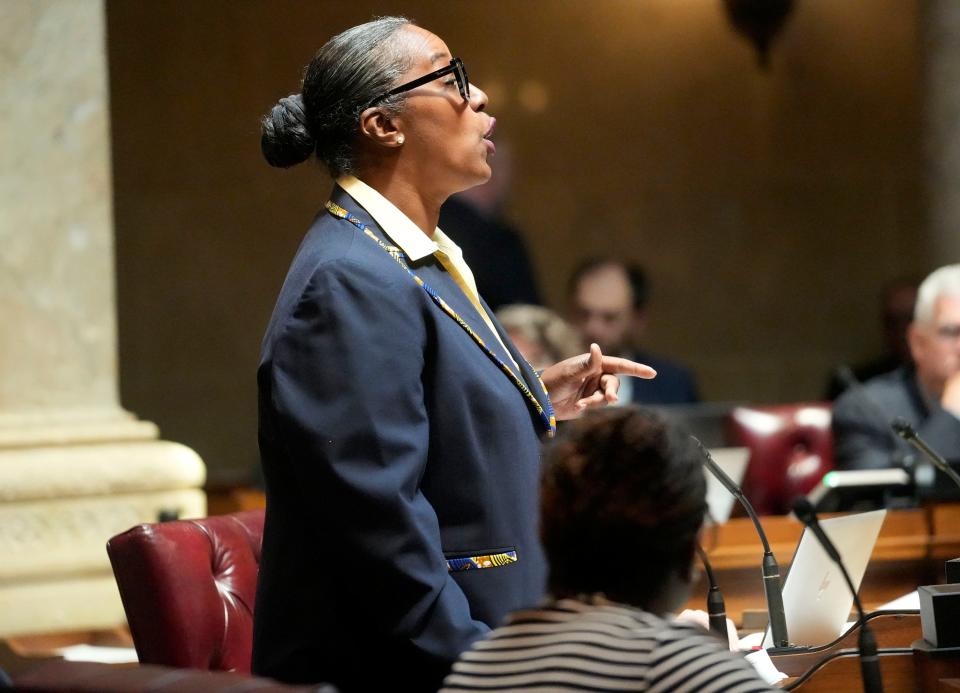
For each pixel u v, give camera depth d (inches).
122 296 1021.8
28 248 573.3
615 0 1098.7
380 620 280.5
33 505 550.6
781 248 1137.4
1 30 570.3
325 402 281.3
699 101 1118.4
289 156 318.7
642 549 224.4
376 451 279.3
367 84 308.5
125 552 335.9
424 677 286.2
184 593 335.9
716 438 608.4
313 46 1045.2
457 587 284.2
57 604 548.7
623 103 1105.4
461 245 908.0
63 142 577.3
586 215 1101.1
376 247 299.4
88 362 579.8
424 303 295.1
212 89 1032.2
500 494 294.5
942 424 615.8
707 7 1114.1
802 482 636.1
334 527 280.5
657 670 213.5
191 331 1034.1
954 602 307.6
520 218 1090.7
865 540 344.5
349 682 290.4
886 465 629.6
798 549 332.2
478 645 233.9
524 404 306.5
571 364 339.0
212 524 356.8
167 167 1026.7
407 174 311.1
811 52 1132.5
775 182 1132.5
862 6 1136.2
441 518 293.7
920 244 1139.9
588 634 220.5
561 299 1099.9
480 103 314.5
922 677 310.8
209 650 338.6
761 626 378.0
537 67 1088.2
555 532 228.4
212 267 1036.5
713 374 1127.0
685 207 1119.6
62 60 577.6
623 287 767.1
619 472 225.3
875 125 1144.8
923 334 633.0
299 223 1049.5
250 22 1035.3
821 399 1142.3
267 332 295.7
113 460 560.7
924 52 927.0
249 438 1043.9
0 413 568.4
